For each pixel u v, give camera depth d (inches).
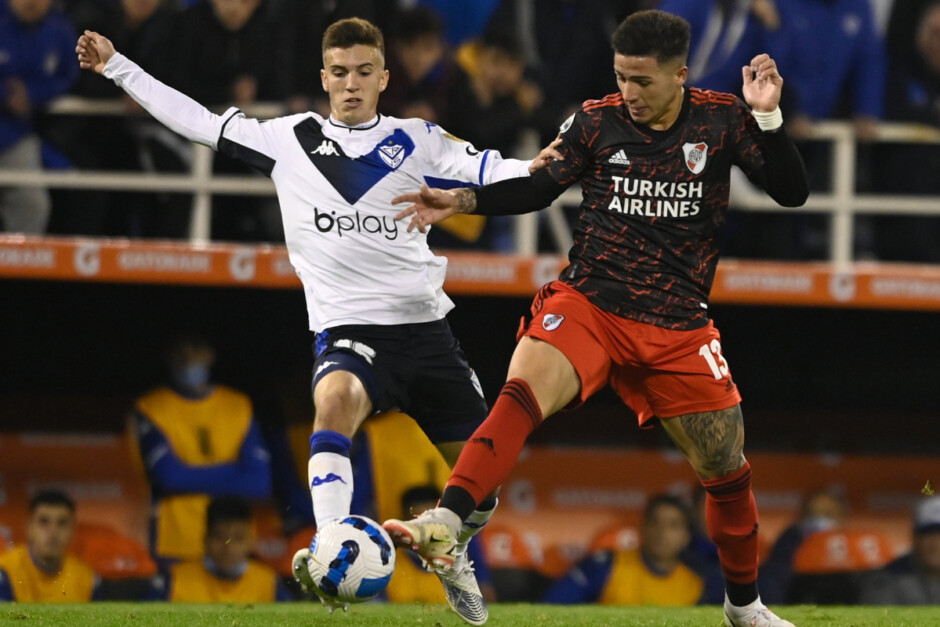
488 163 633.6
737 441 571.2
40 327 1192.8
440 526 491.8
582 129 562.6
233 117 644.1
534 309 578.6
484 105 1245.1
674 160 550.6
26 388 1181.1
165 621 675.4
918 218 1333.7
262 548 1162.6
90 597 1120.8
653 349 555.2
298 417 1213.1
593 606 963.3
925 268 1191.6
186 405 1195.9
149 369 1202.0
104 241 1112.2
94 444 1179.3
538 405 533.6
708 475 580.7
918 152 1330.0
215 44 1226.6
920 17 1321.4
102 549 1136.8
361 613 773.9
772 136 544.1
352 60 628.1
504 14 1250.6
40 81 1213.1
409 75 1237.1
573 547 1186.6
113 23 1222.9
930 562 1237.1
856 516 1249.4
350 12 1231.5
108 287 1195.3
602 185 561.3
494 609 859.4
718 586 1197.1
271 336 1218.6
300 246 637.9
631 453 1219.2
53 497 1149.1
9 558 1117.1
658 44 528.1
